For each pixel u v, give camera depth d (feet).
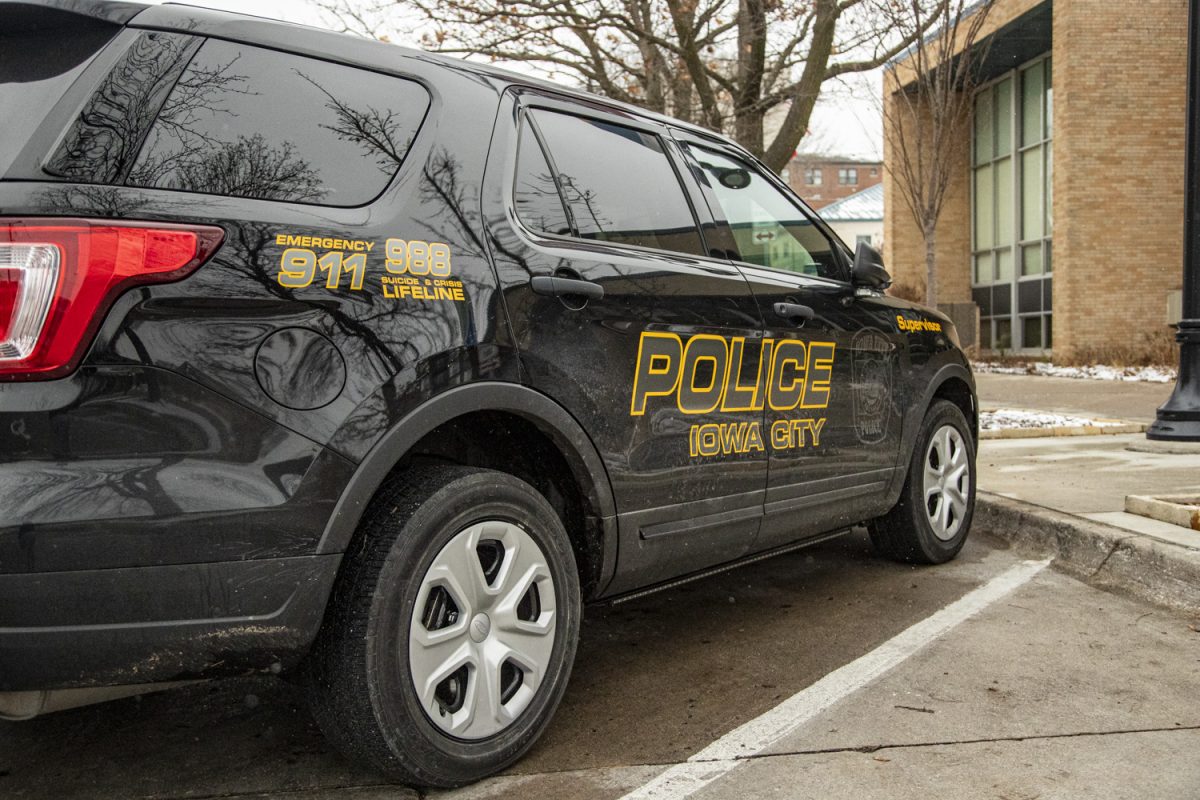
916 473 15.02
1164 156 60.70
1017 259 71.92
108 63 7.14
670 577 10.84
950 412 15.70
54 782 8.49
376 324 7.73
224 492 6.90
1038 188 69.41
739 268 11.88
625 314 9.82
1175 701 9.95
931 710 9.80
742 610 13.53
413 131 8.73
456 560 8.14
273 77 7.99
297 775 8.59
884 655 11.49
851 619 12.95
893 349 14.21
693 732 9.45
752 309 11.57
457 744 8.09
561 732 9.52
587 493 9.53
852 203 179.22
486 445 9.73
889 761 8.67
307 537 7.25
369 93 8.59
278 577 7.14
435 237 8.36
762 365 11.61
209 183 7.26
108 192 6.74
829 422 12.80
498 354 8.54
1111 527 15.43
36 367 6.36
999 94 74.02
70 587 6.43
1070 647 11.64
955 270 78.89
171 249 6.79
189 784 8.43
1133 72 60.29
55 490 6.36
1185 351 25.72
